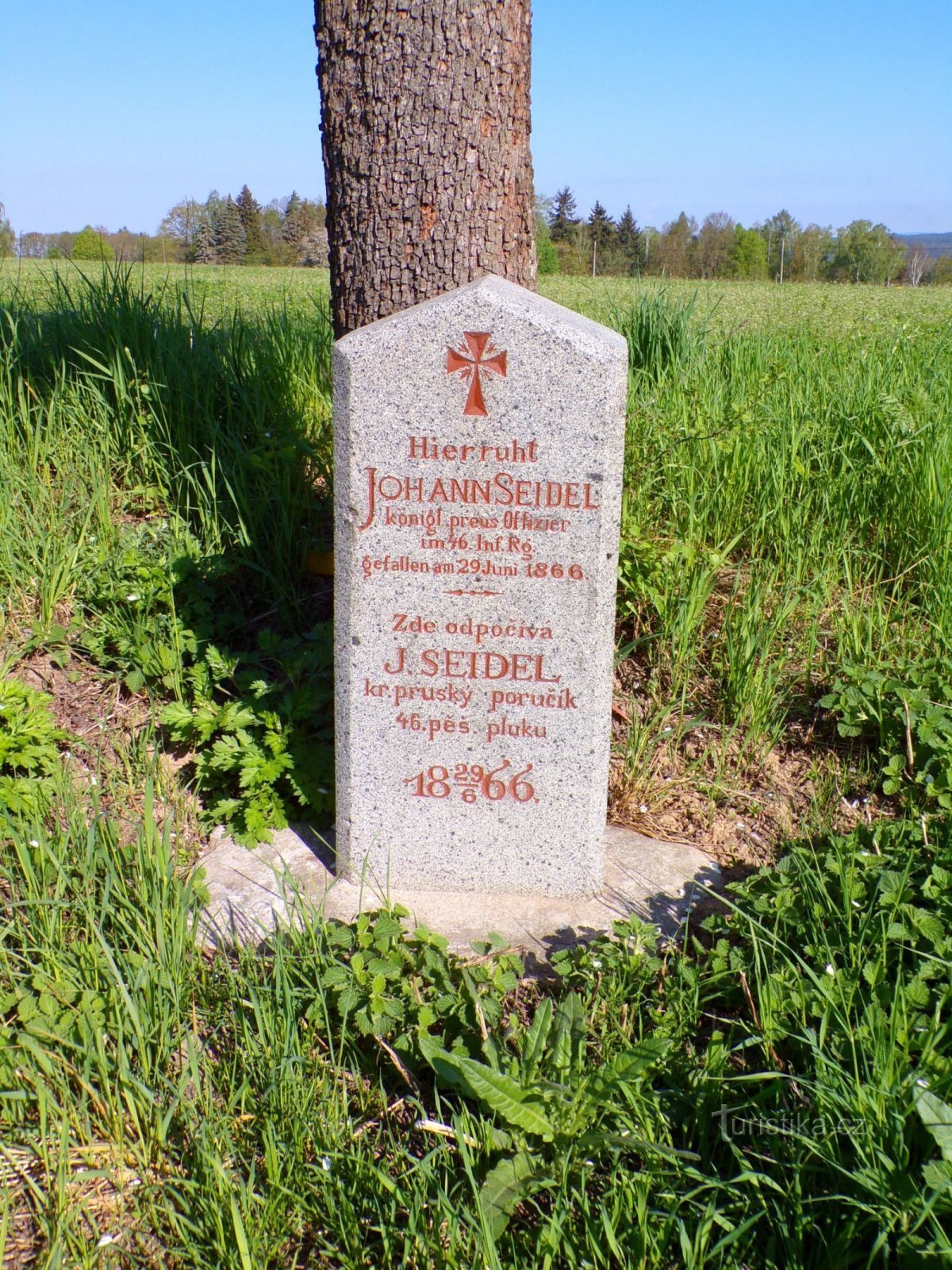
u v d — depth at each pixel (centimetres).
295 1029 238
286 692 381
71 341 548
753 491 490
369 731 304
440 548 285
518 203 390
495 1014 243
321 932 267
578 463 273
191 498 489
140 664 390
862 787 357
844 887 261
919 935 250
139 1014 236
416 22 359
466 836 312
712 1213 191
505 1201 198
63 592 428
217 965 262
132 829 324
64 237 2027
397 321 269
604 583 284
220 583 448
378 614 293
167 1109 224
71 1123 220
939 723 354
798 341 739
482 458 276
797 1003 233
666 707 373
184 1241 198
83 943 256
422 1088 238
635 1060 219
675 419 517
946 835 300
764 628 407
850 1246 192
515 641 292
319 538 475
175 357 523
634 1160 214
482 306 263
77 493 478
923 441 491
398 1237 199
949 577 430
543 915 305
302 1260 200
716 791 355
